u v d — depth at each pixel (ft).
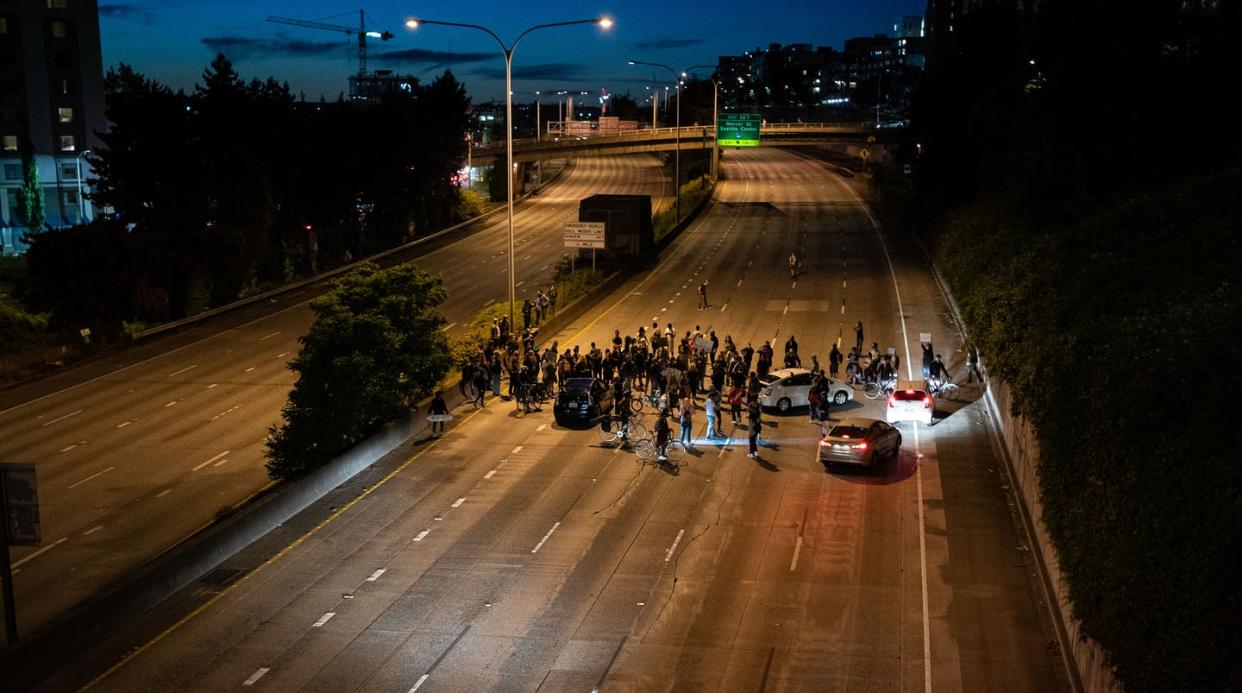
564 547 86.89
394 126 317.01
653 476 105.19
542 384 135.64
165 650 69.72
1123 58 165.07
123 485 108.99
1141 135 158.10
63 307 199.72
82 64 414.62
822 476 104.37
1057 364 86.43
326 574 82.28
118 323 198.18
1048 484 79.97
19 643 64.80
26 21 398.21
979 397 135.13
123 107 235.81
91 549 91.97
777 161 531.09
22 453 121.49
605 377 140.15
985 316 143.33
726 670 65.77
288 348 177.78
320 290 237.04
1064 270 119.85
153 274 216.54
